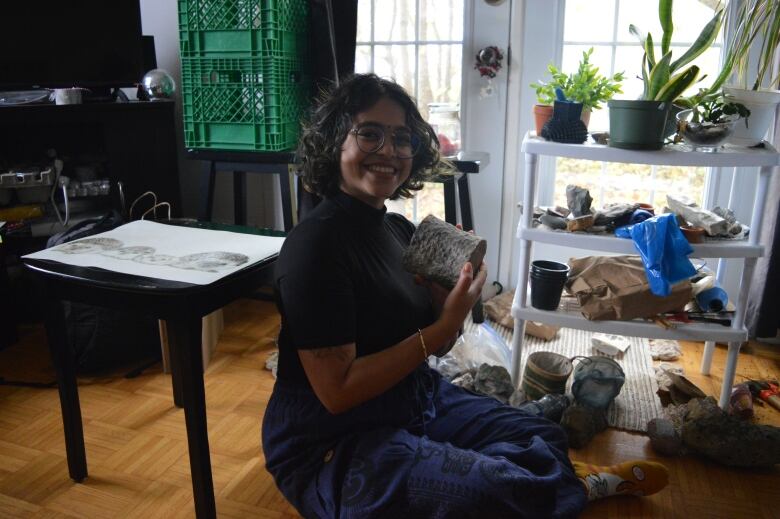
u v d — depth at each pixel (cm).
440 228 125
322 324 108
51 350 147
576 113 181
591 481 146
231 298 131
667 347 232
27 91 234
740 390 193
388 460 113
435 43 252
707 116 169
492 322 257
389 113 115
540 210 200
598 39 239
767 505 154
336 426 120
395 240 133
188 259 134
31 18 222
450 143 234
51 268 129
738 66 196
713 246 174
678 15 229
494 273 275
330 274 109
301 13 231
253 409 193
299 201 249
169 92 254
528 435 131
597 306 184
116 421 186
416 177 133
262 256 137
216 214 301
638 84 239
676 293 180
